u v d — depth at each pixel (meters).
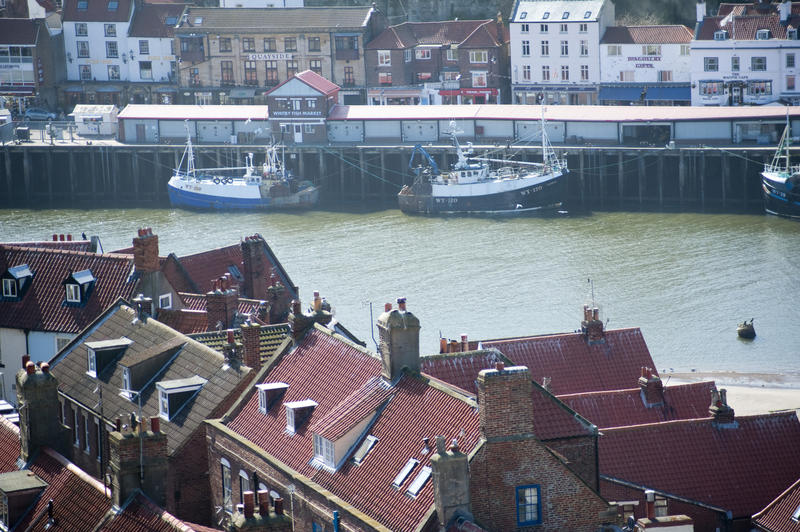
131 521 195.00
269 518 187.38
